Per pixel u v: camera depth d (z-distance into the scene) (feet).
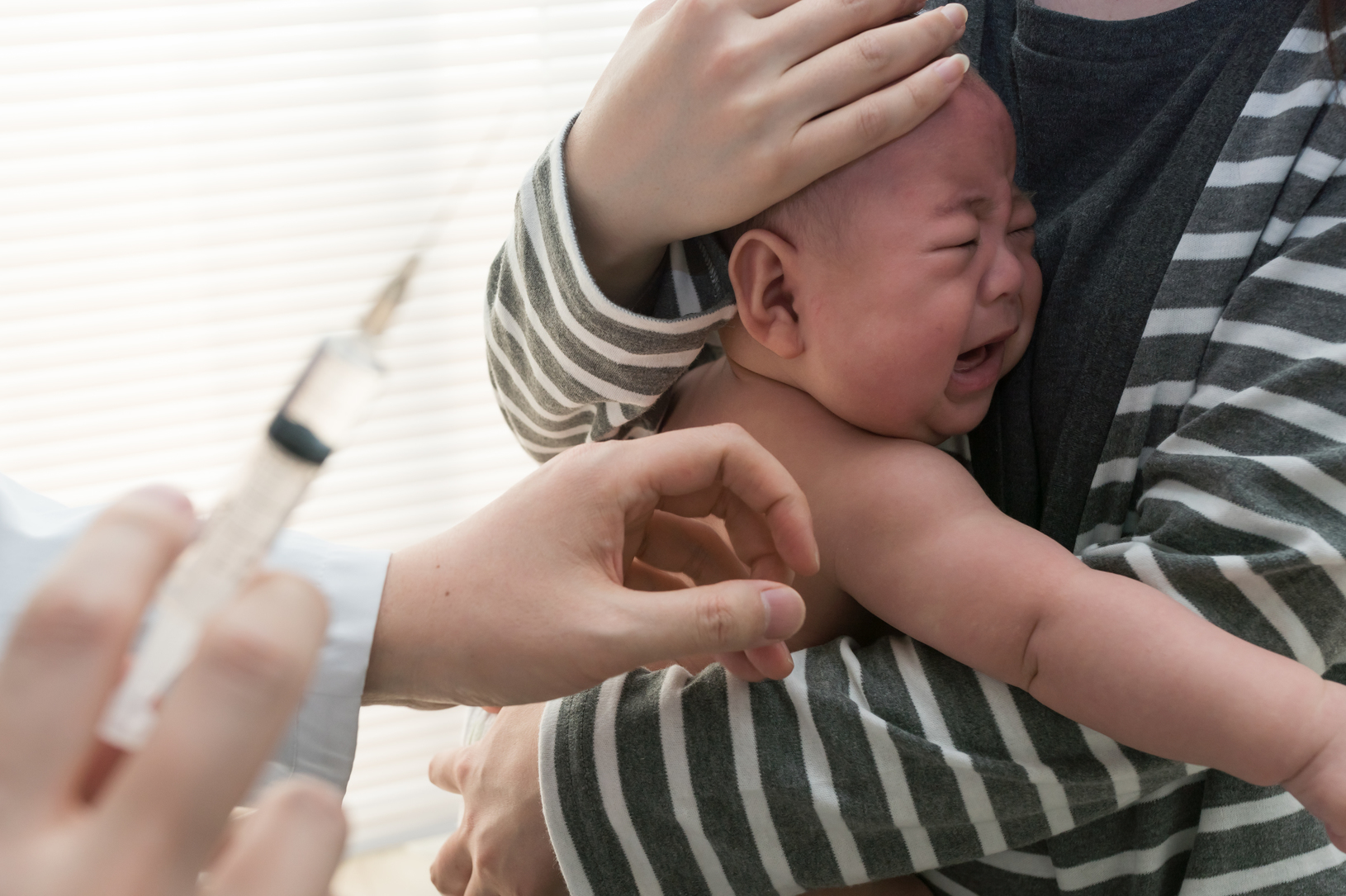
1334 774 1.87
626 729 2.32
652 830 2.29
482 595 2.08
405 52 6.15
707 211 2.35
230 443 6.36
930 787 2.17
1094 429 2.39
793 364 2.64
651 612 1.95
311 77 6.03
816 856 2.26
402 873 6.71
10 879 0.98
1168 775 2.12
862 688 2.26
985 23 2.77
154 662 1.37
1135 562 2.12
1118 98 2.50
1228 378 2.17
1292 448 2.05
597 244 2.57
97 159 5.87
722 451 2.11
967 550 2.24
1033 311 2.56
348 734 2.20
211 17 5.85
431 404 6.69
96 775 1.27
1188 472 2.15
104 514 1.13
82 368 6.09
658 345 2.51
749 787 2.23
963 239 2.39
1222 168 2.27
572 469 2.12
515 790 2.53
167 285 6.10
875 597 2.40
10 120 5.69
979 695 2.20
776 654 2.15
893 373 2.46
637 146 2.33
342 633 2.14
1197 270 2.26
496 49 6.30
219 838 1.06
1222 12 2.37
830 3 2.25
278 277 6.24
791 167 2.26
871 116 2.25
